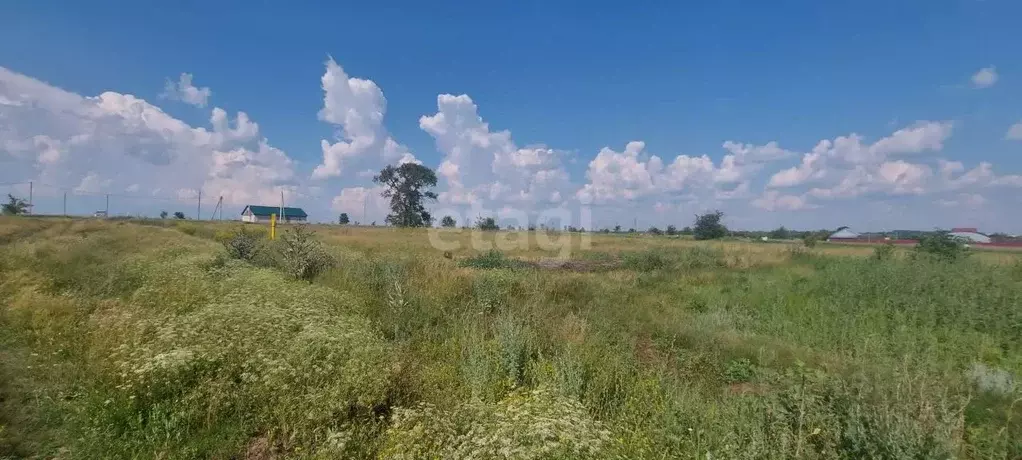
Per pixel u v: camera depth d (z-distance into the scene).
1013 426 4.31
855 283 10.47
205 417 4.45
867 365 5.67
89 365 5.43
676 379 5.31
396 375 5.03
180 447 4.08
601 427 3.88
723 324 8.50
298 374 4.62
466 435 3.52
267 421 4.41
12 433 4.10
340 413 4.30
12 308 7.41
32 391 4.86
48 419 4.41
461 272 11.37
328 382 4.58
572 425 3.39
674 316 8.84
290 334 5.66
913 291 9.29
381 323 7.42
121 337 6.00
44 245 15.16
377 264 11.59
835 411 4.16
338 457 3.73
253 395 4.62
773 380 5.29
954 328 7.51
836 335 7.60
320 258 12.11
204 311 6.41
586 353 5.84
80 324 6.98
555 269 15.59
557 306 8.94
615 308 9.05
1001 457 3.85
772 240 45.00
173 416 4.32
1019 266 12.47
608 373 5.20
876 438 3.60
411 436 3.59
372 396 4.47
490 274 10.86
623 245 27.58
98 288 9.60
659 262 17.11
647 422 4.21
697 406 4.45
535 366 5.42
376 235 32.16
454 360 5.85
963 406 4.08
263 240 18.39
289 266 11.41
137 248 16.70
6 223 25.75
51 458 3.88
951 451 3.49
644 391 4.74
